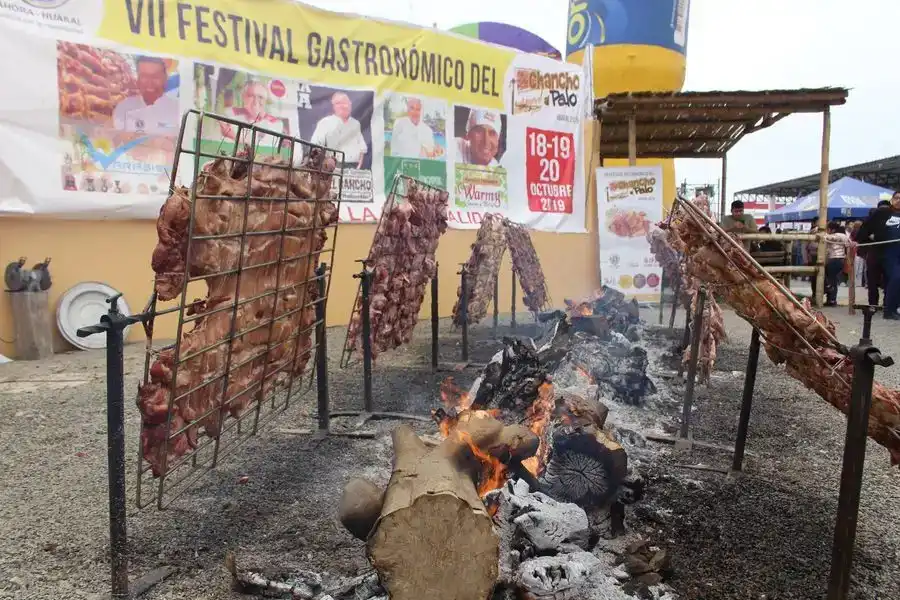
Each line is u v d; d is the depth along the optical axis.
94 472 3.96
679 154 15.27
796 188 30.73
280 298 3.57
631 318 8.09
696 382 6.25
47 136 7.36
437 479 2.08
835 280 12.54
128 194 7.96
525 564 2.41
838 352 2.70
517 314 11.28
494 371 3.94
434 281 6.71
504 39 14.99
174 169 2.55
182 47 8.14
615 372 5.48
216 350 2.96
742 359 7.51
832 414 5.22
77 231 7.76
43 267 7.42
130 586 2.58
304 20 9.06
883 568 2.78
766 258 12.49
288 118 9.04
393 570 1.94
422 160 10.49
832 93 10.52
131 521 3.22
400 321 6.19
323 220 4.01
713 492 3.60
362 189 9.80
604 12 14.77
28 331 7.31
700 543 2.97
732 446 4.38
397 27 9.95
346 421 4.96
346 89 9.51
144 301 8.28
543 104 12.03
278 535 3.07
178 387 2.69
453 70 10.68
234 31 8.50
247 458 4.16
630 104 10.68
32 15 7.14
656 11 14.58
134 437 4.62
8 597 2.55
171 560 2.84
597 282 13.40
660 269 10.50
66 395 5.79
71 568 2.79
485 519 1.96
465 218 11.13
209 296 2.96
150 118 8.02
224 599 2.54
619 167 10.52
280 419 5.03
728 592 2.56
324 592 2.47
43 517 3.31
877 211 10.87
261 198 3.08
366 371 5.09
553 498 3.03
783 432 4.74
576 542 2.65
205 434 3.12
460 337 8.89
